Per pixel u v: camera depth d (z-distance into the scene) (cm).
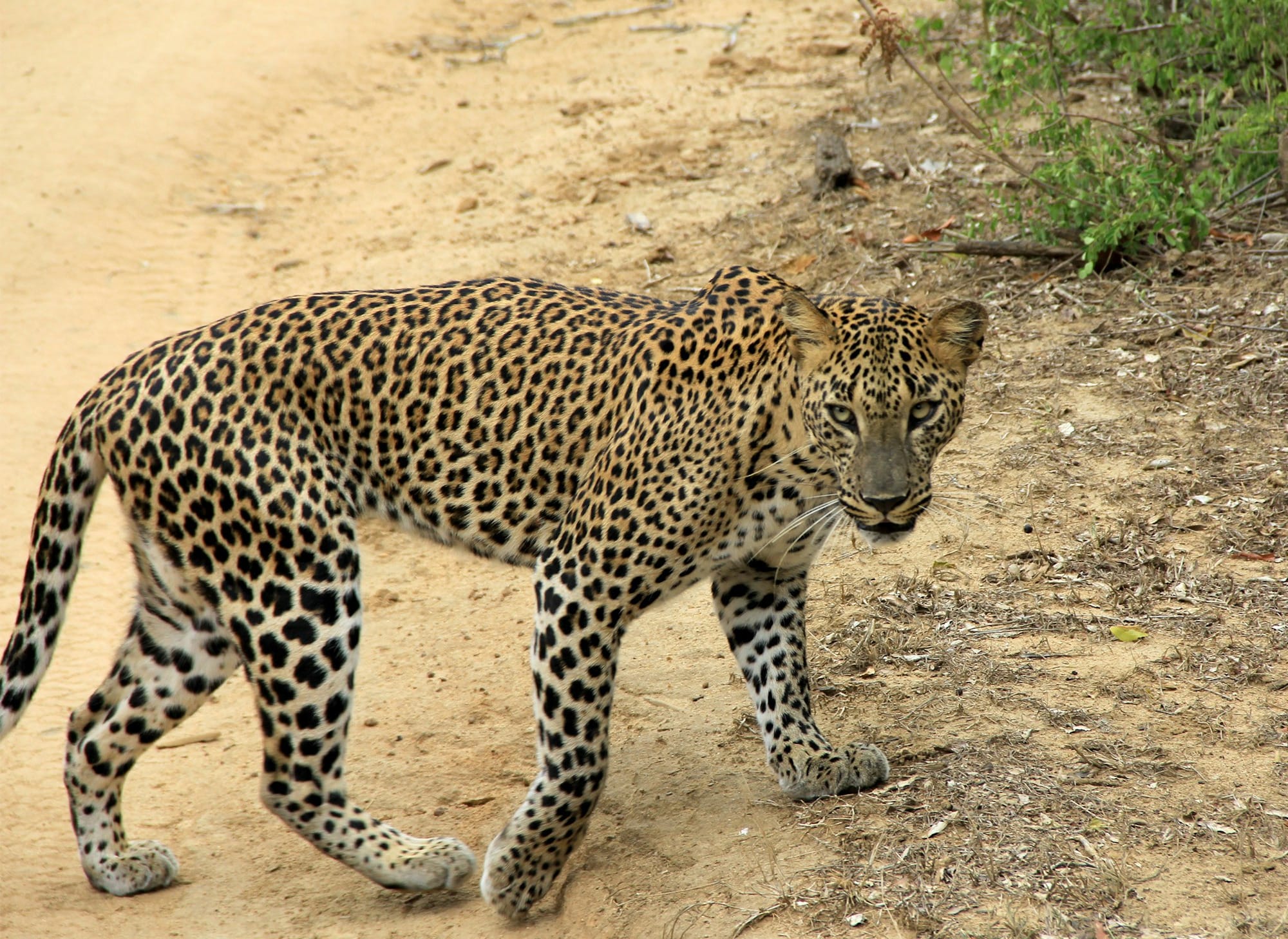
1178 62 1744
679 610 1152
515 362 859
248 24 3045
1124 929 681
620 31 2820
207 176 2319
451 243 1930
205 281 1947
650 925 757
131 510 845
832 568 1138
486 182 2136
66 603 872
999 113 1877
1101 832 763
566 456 852
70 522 862
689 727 979
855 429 776
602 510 809
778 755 870
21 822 977
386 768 998
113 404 842
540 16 3039
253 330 855
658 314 868
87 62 2834
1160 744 846
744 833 830
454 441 861
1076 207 1499
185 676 888
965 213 1691
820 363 779
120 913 861
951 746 871
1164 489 1149
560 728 808
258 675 830
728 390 809
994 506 1168
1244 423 1220
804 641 898
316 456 840
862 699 952
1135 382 1305
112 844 888
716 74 2416
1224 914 686
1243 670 917
